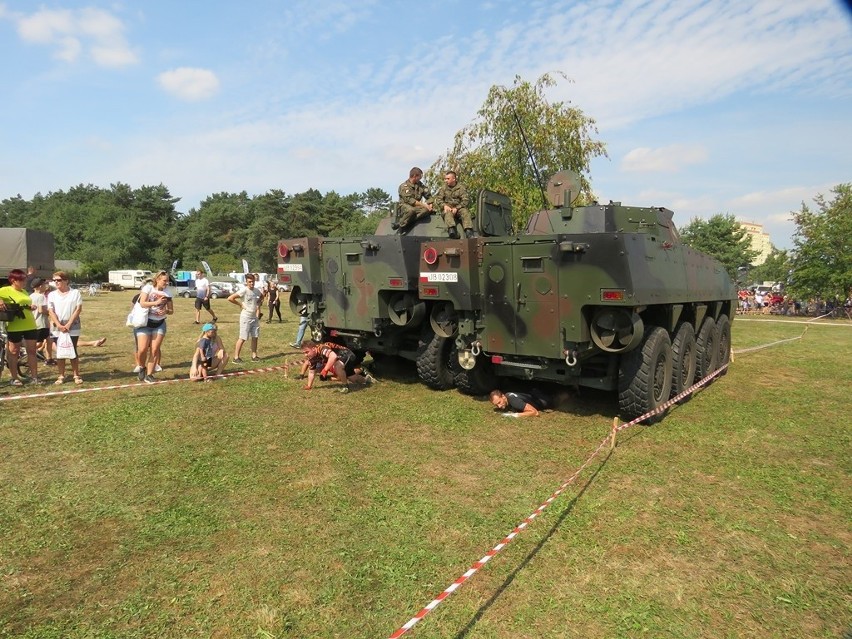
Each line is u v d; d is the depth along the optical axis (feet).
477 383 25.43
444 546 12.10
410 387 27.86
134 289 213.46
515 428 20.92
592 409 23.81
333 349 27.30
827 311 106.93
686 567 11.40
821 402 25.34
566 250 20.02
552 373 22.71
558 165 54.90
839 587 10.78
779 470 16.67
